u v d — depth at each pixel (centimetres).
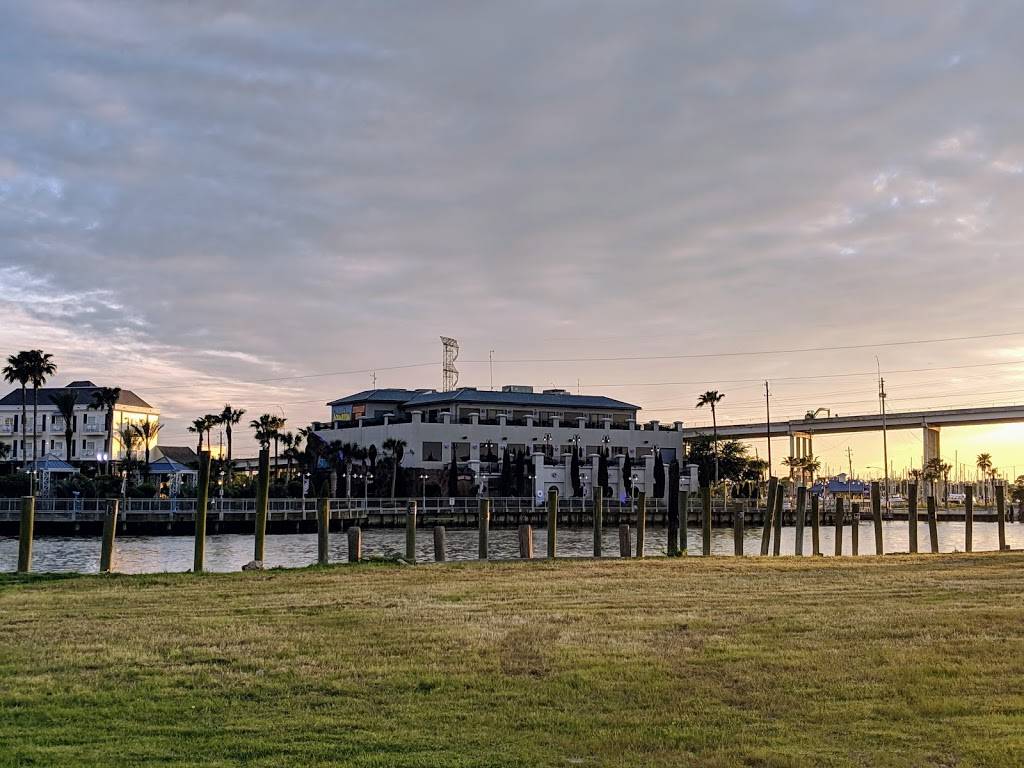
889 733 1234
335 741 1208
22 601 2333
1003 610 2145
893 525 12650
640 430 14275
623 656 1677
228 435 14012
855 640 1808
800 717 1316
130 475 11531
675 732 1244
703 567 3294
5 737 1219
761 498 14525
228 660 1644
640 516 4275
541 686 1476
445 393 14412
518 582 2748
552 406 14288
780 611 2162
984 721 1284
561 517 11088
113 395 13050
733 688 1466
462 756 1145
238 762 1124
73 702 1388
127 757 1138
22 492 9869
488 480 12800
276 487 11231
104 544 3347
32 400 14400
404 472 12425
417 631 1903
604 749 1177
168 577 2886
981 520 13875
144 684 1488
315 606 2239
